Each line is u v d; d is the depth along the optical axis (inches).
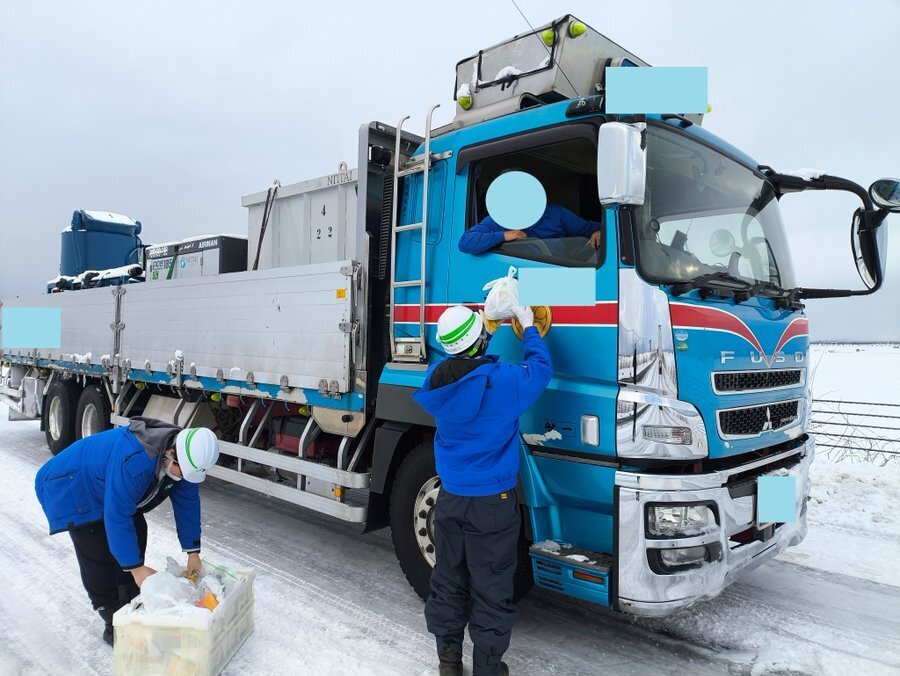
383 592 159.2
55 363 332.8
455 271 145.2
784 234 164.7
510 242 136.5
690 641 134.3
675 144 131.5
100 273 343.3
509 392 109.5
